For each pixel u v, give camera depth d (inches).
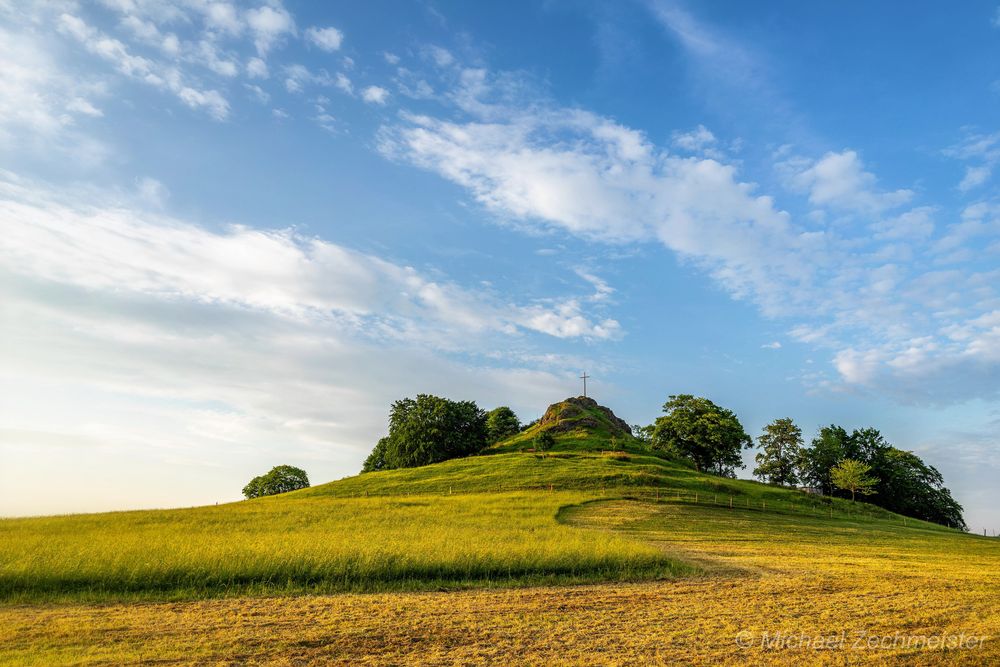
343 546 1123.3
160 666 579.2
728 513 2464.3
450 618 761.0
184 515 1961.1
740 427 4458.7
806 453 4375.0
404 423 4630.9
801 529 2151.8
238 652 622.5
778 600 864.9
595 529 1881.2
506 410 6122.1
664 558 1175.0
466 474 3449.8
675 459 4665.4
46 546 1111.0
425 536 1353.3
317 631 700.0
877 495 3991.1
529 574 1048.8
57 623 729.0
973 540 2260.1
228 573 944.9
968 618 746.2
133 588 893.8
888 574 1105.4
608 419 5930.1
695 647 637.3
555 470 3403.1
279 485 4505.4
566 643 655.1
